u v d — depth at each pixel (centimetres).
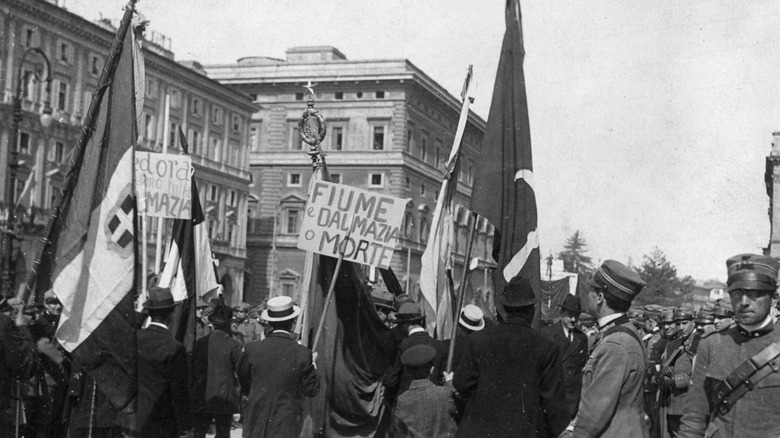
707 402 460
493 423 518
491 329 545
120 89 712
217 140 6325
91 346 683
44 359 900
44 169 4438
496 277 710
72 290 692
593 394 503
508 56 739
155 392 716
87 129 705
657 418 1188
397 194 6944
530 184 713
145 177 1054
